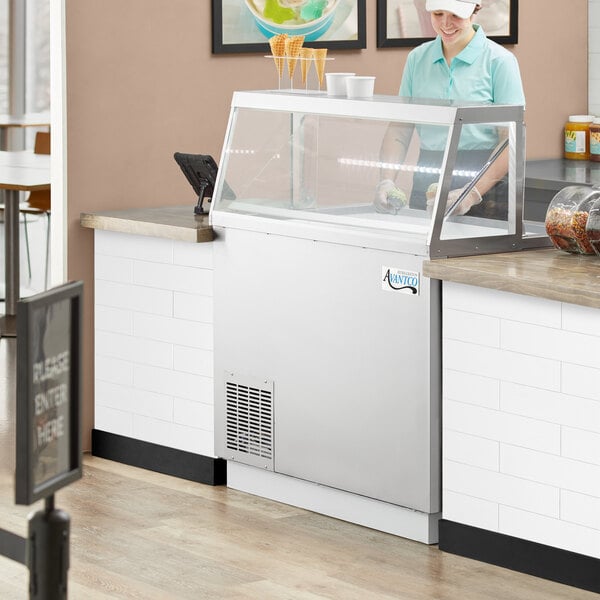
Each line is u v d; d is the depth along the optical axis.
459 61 6.34
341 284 5.29
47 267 10.22
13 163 9.94
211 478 5.98
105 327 6.36
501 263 4.89
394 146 5.12
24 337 2.34
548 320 4.59
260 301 5.64
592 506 4.55
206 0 6.70
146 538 5.20
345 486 5.39
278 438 5.64
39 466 2.39
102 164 6.39
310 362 5.46
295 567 4.88
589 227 4.83
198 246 5.89
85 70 6.28
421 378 5.05
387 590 4.65
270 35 6.98
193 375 6.01
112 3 6.34
